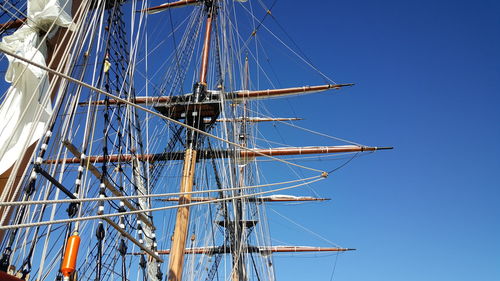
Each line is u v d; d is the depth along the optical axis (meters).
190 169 16.83
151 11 22.70
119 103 9.05
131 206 9.04
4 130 5.66
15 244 5.54
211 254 25.25
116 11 9.10
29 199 5.52
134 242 8.12
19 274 5.23
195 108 18.33
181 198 15.73
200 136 18.39
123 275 7.84
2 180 5.38
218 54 20.52
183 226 15.04
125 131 9.31
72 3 7.38
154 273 13.87
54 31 6.75
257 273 26.91
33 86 5.92
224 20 21.19
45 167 6.66
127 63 9.29
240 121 27.05
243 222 24.22
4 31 7.38
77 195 6.62
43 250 5.86
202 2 21.94
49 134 5.98
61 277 6.17
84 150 7.02
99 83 8.08
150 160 18.86
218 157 19.45
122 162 9.70
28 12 6.61
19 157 5.18
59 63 6.21
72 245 4.34
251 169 26.03
